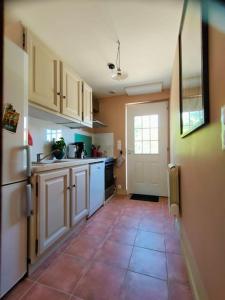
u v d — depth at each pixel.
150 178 3.61
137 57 2.26
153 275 1.34
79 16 1.55
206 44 0.84
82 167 2.16
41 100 1.66
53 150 2.37
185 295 1.16
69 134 2.94
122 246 1.74
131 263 1.48
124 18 1.58
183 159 1.60
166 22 1.63
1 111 0.52
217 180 0.73
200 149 1.01
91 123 2.88
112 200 3.26
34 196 1.36
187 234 1.42
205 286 0.91
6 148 1.11
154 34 1.80
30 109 1.71
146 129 3.65
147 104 3.64
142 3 1.42
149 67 2.52
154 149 3.59
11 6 1.36
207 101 0.85
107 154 3.82
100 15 1.54
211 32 0.79
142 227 2.15
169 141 3.48
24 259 1.28
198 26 0.96
